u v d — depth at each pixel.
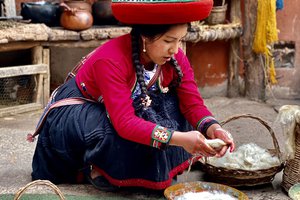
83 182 2.63
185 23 2.13
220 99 4.81
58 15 4.45
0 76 4.07
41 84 4.33
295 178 2.45
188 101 2.48
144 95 2.30
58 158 2.53
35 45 4.23
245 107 4.50
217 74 4.91
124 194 2.48
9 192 2.51
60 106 2.49
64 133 2.45
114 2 2.18
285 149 2.47
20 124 3.90
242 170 2.45
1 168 2.88
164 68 2.41
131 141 2.32
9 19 4.39
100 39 4.33
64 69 5.01
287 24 4.74
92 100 2.48
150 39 2.16
